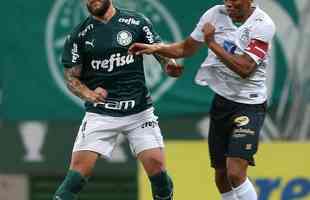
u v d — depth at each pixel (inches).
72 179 1013.8
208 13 1027.3
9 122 1376.7
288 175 1364.4
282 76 1359.5
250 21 1012.5
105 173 1417.3
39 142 1386.6
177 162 1362.0
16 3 1354.6
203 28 989.8
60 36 1352.1
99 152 1021.2
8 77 1362.0
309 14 1354.6
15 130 1380.4
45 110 1370.6
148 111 1028.5
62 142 1384.1
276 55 1358.3
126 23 1007.0
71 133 1381.6
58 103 1369.3
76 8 1346.0
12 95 1366.9
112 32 1004.6
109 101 1018.1
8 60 1359.5
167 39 1343.5
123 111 1019.3
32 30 1354.6
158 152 1025.5
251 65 998.4
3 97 1366.9
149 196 1373.0
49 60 1357.0
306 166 1363.2
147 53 999.6
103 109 1020.5
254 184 1366.9
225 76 1035.3
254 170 1368.1
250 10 1018.1
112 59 1007.0
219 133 1058.1
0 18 1354.6
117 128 1021.8
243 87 1031.0
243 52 1006.4
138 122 1025.5
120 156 1398.9
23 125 1378.0
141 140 1024.9
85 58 1017.5
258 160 1366.9
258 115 1031.6
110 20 1006.4
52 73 1360.7
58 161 1390.3
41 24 1353.3
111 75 1010.7
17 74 1362.0
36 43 1354.6
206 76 1048.8
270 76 1359.5
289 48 1357.0
